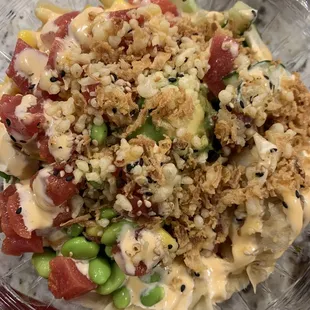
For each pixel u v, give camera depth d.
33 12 0.18
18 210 0.13
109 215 0.13
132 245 0.13
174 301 0.14
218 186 0.14
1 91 0.15
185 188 0.14
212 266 0.14
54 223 0.13
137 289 0.14
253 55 0.16
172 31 0.14
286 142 0.14
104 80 0.13
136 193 0.13
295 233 0.14
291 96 0.14
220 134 0.14
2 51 0.18
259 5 0.18
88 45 0.14
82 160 0.13
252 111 0.14
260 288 0.16
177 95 0.13
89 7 0.15
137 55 0.14
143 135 0.13
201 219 0.14
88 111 0.13
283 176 0.14
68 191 0.13
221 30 0.15
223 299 0.14
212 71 0.14
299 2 0.17
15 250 0.14
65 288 0.13
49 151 0.13
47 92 0.14
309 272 0.16
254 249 0.14
